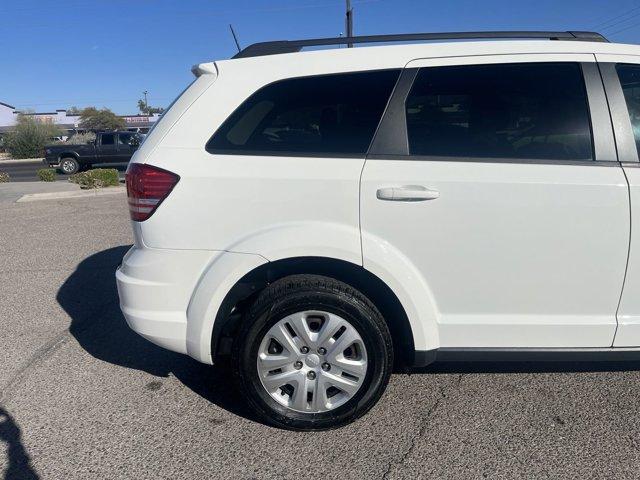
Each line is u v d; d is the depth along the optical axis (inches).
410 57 110.7
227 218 107.2
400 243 106.2
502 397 123.3
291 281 107.3
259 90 110.3
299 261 109.4
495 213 105.0
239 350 108.7
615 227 105.5
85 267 242.8
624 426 111.0
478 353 110.7
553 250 106.2
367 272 109.0
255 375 109.3
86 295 203.9
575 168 106.0
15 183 692.1
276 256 105.7
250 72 111.3
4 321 176.9
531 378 131.7
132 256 115.0
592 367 136.7
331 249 105.0
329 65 110.8
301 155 107.9
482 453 103.7
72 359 147.5
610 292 108.3
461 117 108.7
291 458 103.6
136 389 130.6
